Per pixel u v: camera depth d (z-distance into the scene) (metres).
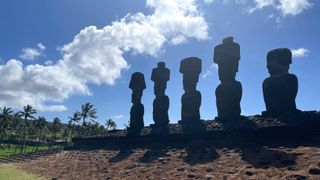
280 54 15.95
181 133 18.19
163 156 15.77
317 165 9.66
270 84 15.95
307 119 13.76
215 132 16.28
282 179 9.18
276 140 13.87
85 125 80.06
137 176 13.03
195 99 20.08
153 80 23.44
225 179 10.19
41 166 21.50
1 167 24.36
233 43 18.50
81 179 14.52
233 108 17.67
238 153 13.12
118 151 20.55
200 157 13.88
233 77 18.25
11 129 85.19
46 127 92.75
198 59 20.75
